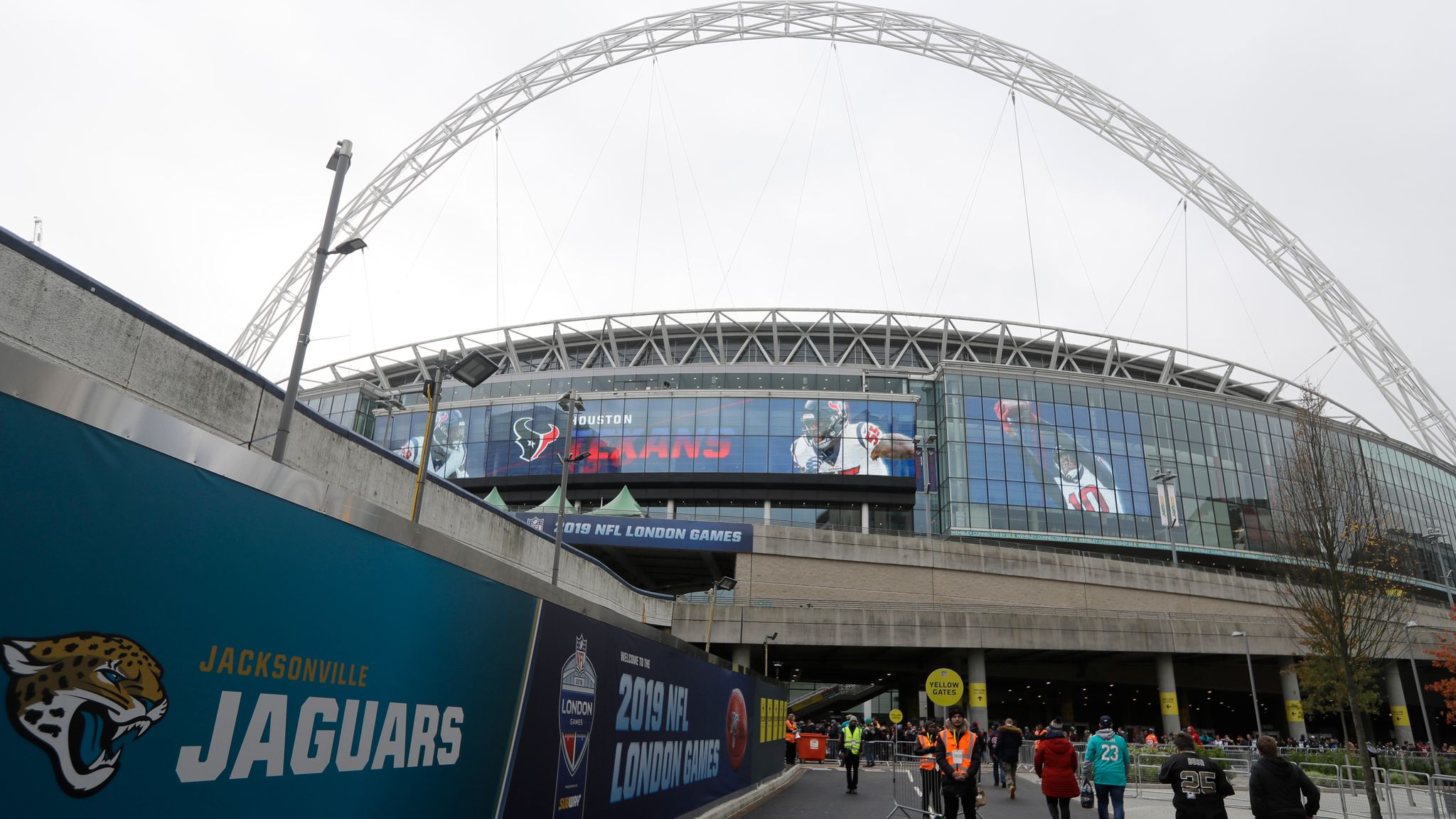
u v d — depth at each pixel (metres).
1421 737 74.75
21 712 3.27
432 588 6.15
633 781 10.59
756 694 19.19
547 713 8.08
